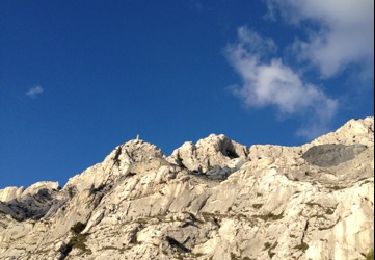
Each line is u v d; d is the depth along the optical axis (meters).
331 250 154.00
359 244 151.25
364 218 153.50
